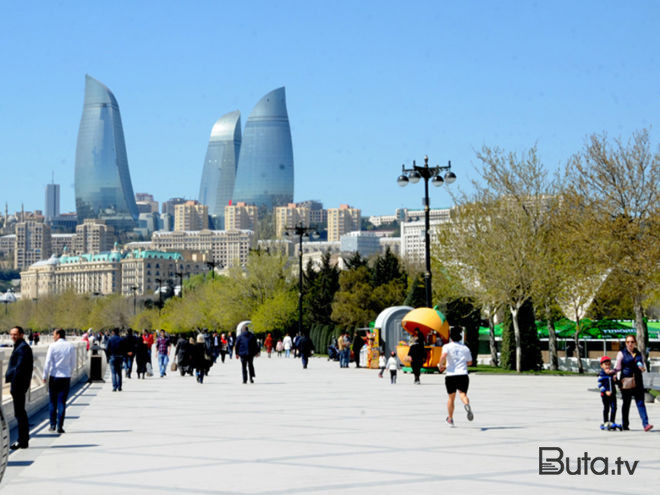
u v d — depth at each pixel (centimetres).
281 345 7875
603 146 4306
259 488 1101
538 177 4956
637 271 4041
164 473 1228
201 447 1512
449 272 5262
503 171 4972
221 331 11044
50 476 1210
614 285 4222
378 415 2100
